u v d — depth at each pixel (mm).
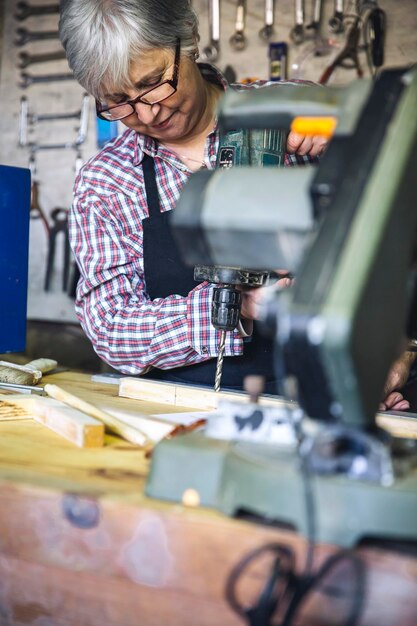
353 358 772
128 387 1734
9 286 1920
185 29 1835
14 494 1002
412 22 3189
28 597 998
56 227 3959
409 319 925
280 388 2123
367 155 861
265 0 3467
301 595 815
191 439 994
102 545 944
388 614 812
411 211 876
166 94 1843
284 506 851
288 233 893
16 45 4090
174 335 1921
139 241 2154
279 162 1690
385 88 910
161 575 913
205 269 1551
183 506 935
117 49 1733
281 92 983
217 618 889
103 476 1069
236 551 875
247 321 1756
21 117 4094
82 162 3938
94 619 955
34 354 3998
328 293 780
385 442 895
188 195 963
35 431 1354
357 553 824
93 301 2090
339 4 3275
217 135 2100
